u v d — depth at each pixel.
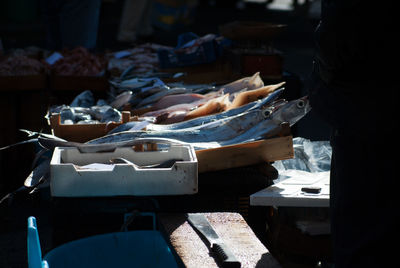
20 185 5.32
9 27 15.59
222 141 3.67
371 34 2.35
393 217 2.43
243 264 2.60
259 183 3.43
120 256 2.80
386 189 2.47
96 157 3.41
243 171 3.45
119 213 3.13
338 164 2.63
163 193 3.04
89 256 2.76
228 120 3.72
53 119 3.99
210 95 4.70
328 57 2.49
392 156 2.46
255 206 3.46
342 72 2.53
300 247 3.22
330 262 3.21
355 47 2.40
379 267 2.47
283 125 3.60
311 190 3.18
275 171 3.41
